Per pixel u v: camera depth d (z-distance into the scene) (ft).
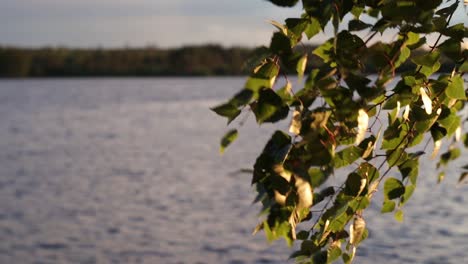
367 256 26.63
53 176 59.57
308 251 5.89
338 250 5.97
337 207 5.45
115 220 39.63
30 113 143.74
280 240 31.37
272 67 4.42
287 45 4.41
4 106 169.58
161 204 44.24
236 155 69.41
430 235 29.76
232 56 273.95
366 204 5.79
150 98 188.14
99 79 402.93
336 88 4.50
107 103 171.63
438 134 5.88
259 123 4.41
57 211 43.24
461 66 5.37
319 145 4.51
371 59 4.73
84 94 223.51
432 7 4.64
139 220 39.24
